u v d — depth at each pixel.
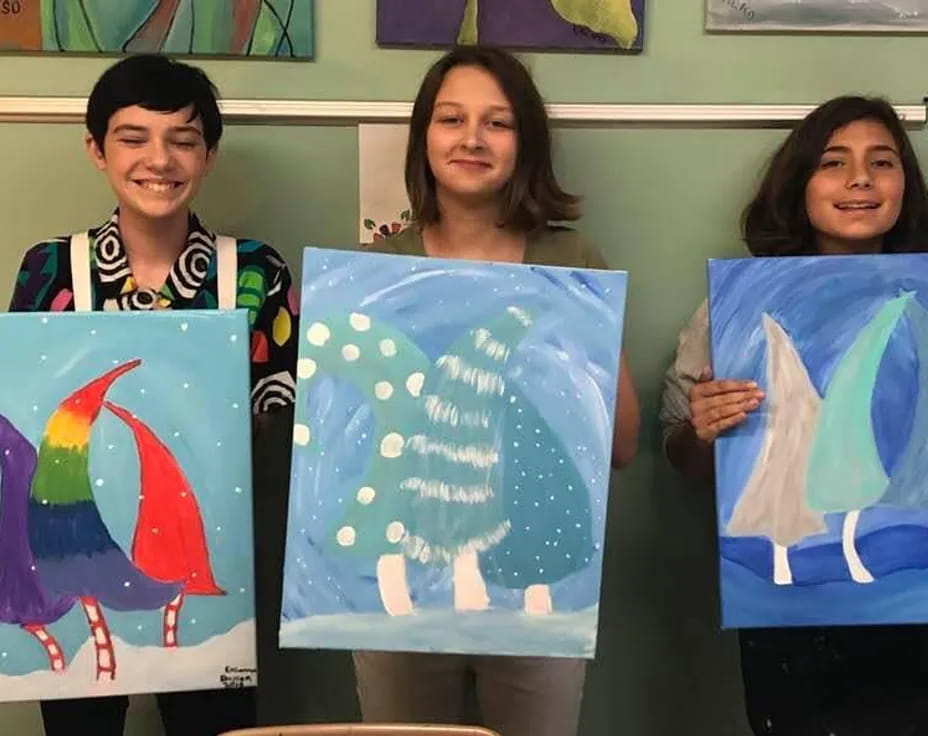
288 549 1.07
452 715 1.38
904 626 1.29
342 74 1.48
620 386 1.27
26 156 1.48
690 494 1.59
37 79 1.46
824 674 1.29
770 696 1.31
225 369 1.12
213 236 1.33
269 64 1.47
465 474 1.08
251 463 1.13
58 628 1.11
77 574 1.11
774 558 1.17
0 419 1.10
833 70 1.51
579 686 1.33
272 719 1.61
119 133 1.22
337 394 1.08
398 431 1.08
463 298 1.09
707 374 1.26
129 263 1.28
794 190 1.38
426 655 1.31
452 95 1.27
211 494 1.12
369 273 1.09
